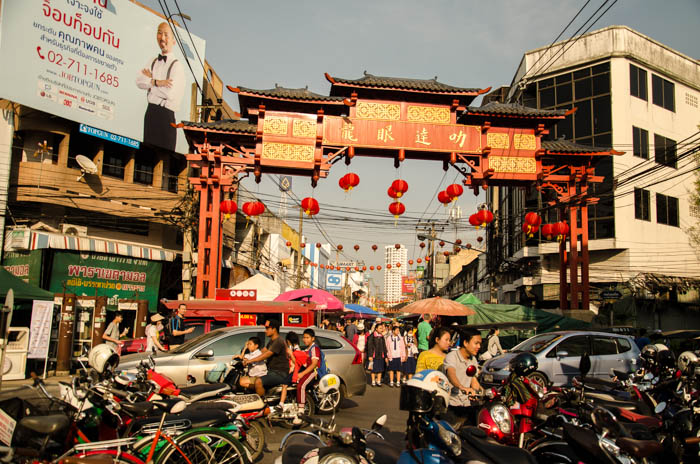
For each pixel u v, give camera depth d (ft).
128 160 67.05
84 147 63.82
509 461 13.11
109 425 15.70
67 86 59.16
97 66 62.28
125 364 28.53
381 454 14.21
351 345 34.60
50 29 57.82
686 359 21.62
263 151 51.75
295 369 27.37
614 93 89.61
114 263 60.70
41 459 13.67
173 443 15.31
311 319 43.47
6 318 28.19
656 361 22.95
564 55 94.99
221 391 21.53
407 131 52.44
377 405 36.32
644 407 22.09
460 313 47.34
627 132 88.89
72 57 59.77
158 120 69.21
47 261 55.11
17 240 53.06
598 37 92.17
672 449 14.99
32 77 56.03
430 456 12.93
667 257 89.56
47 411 14.82
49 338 41.04
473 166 53.16
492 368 37.55
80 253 57.57
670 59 96.43
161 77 70.08
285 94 50.98
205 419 17.01
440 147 52.70
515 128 54.65
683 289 84.48
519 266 103.71
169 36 71.51
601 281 87.86
